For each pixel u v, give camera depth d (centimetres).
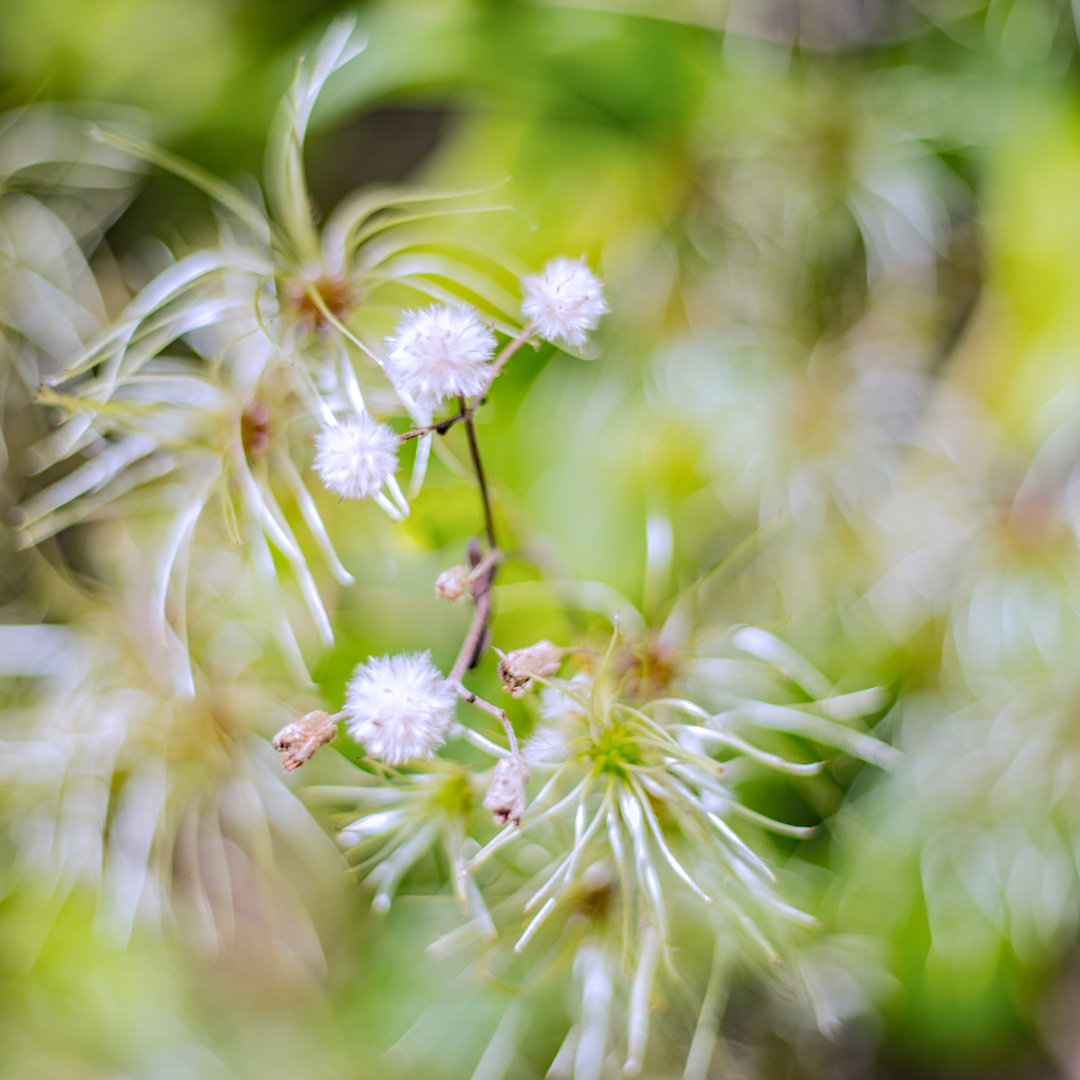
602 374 48
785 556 50
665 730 41
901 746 51
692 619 45
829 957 47
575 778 42
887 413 52
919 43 52
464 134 50
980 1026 51
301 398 43
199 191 55
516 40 48
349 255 43
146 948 52
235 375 45
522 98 49
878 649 50
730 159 51
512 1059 47
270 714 47
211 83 53
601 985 43
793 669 45
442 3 48
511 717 44
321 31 49
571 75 49
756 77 51
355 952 50
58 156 53
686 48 50
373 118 55
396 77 47
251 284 44
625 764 41
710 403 50
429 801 42
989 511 51
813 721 44
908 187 52
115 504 46
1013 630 50
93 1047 52
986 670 50
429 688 39
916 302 52
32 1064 52
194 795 47
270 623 46
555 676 42
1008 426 50
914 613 50
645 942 42
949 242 53
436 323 39
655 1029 46
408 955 48
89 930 52
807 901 47
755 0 51
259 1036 51
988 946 51
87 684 48
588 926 43
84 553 52
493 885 44
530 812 41
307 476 45
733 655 45
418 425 41
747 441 50
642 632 44
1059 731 50
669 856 40
